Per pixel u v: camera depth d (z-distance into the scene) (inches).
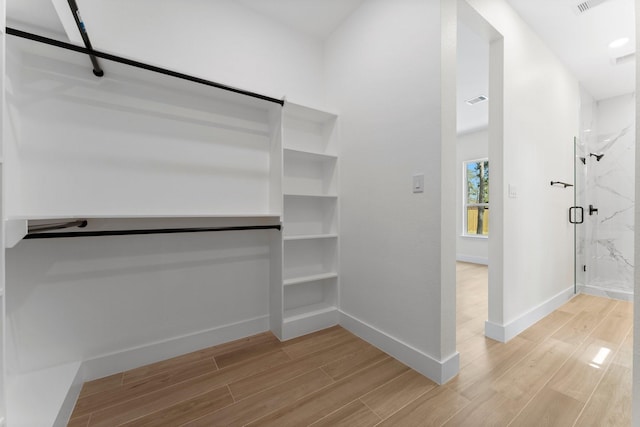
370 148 74.0
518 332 79.1
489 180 76.2
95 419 46.1
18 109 49.9
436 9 56.3
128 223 61.3
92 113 57.2
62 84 54.3
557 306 100.4
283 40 84.8
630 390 53.2
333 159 87.4
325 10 80.0
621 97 126.8
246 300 77.9
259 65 80.1
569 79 108.8
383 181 69.9
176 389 53.9
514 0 74.4
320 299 93.6
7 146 46.7
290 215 86.2
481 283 138.2
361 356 66.6
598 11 78.5
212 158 72.1
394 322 66.7
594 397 51.3
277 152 76.0
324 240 92.3
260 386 54.9
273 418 46.4
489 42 75.5
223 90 67.2
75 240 55.6
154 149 64.1
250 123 77.9
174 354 66.2
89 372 56.6
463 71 114.7
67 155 54.7
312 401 50.6
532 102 86.4
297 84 87.5
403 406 49.2
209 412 47.8
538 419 45.9
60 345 54.2
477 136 195.3
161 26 65.1
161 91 64.9
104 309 58.6
